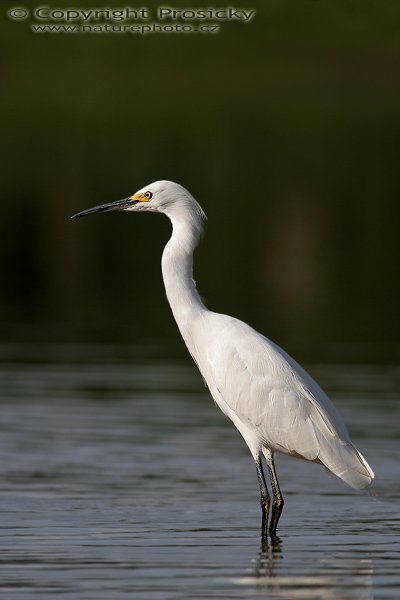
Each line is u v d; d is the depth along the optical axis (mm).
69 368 15242
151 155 33500
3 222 26844
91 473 10461
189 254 9758
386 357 16109
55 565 7535
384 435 11867
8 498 9539
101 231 26703
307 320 18672
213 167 32469
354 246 25375
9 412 12867
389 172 32219
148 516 9023
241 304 19938
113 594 6883
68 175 31266
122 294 21234
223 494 9867
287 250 24906
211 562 7668
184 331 9750
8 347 16672
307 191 30422
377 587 7133
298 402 9141
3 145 34312
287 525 8867
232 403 9344
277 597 6902
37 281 22328
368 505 9562
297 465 11250
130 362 15734
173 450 11398
